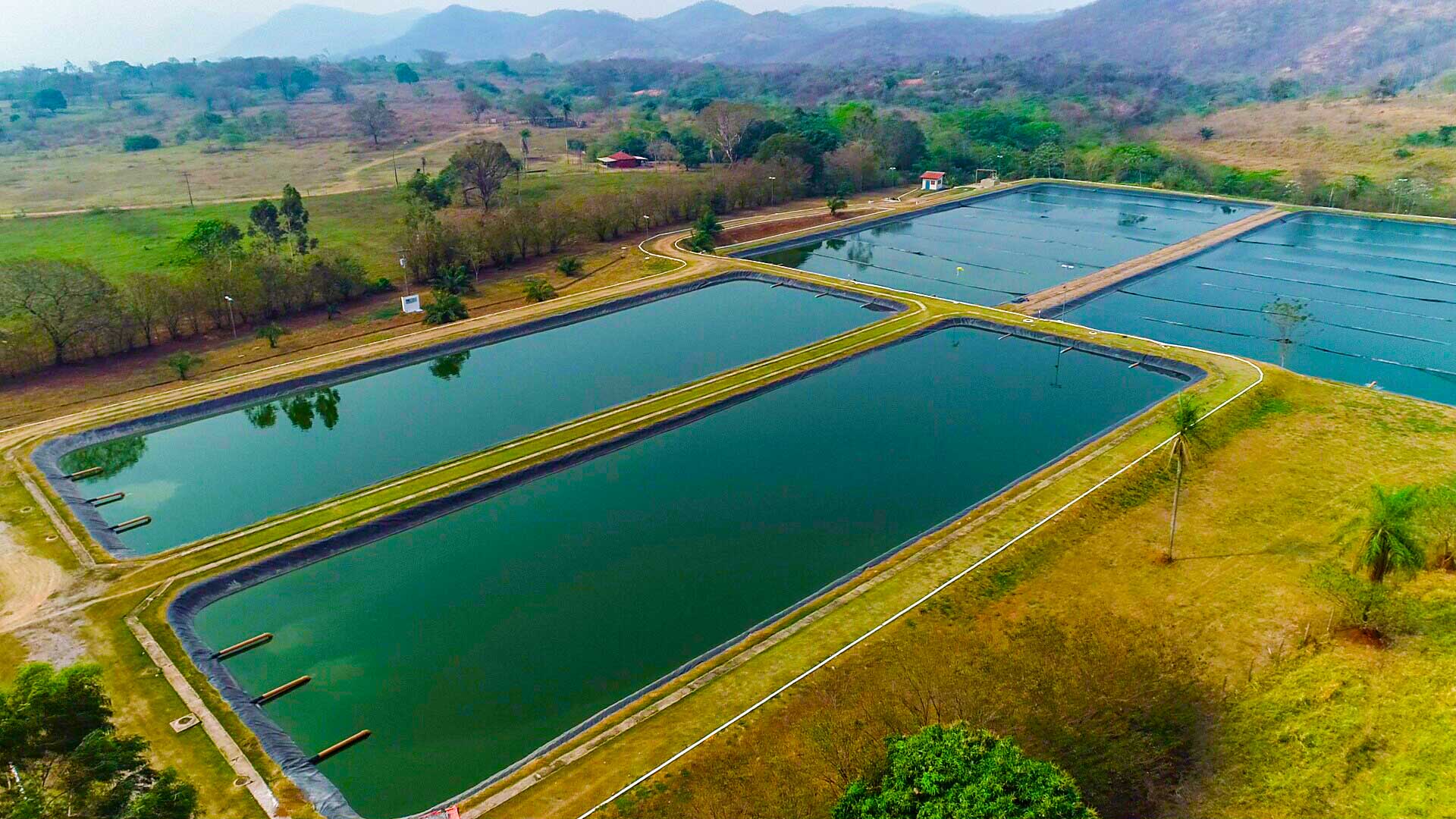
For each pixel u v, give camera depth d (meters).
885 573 52.03
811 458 71.00
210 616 53.12
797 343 97.62
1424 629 44.38
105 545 59.25
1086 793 35.97
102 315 92.19
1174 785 36.75
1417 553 45.00
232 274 102.62
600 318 108.75
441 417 81.50
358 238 139.38
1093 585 50.66
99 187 180.38
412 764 41.75
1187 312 102.81
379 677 47.62
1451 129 182.38
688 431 76.31
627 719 41.53
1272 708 40.62
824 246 143.00
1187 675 43.06
